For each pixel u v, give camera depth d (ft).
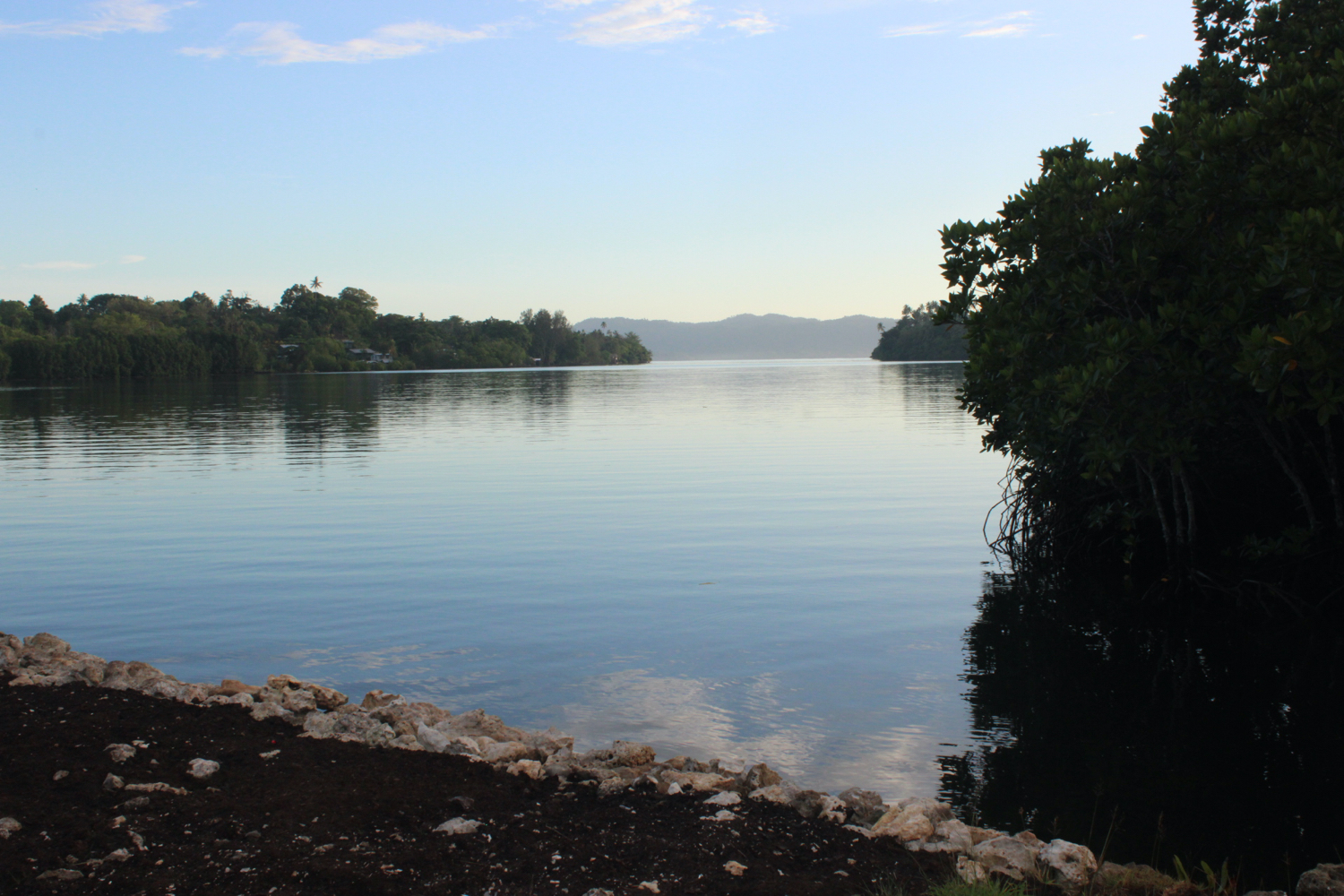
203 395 252.62
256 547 52.75
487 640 35.86
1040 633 37.35
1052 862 17.67
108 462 94.63
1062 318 43.09
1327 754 25.44
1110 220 38.65
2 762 20.26
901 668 33.01
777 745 26.11
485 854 16.81
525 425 144.97
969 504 68.03
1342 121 34.81
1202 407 39.01
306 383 364.58
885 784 23.59
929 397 204.64
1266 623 38.91
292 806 18.65
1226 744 26.22
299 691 27.55
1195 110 42.52
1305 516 45.98
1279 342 29.50
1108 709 29.01
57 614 39.42
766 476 83.30
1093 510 49.93
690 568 48.06
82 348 400.06
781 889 15.61
